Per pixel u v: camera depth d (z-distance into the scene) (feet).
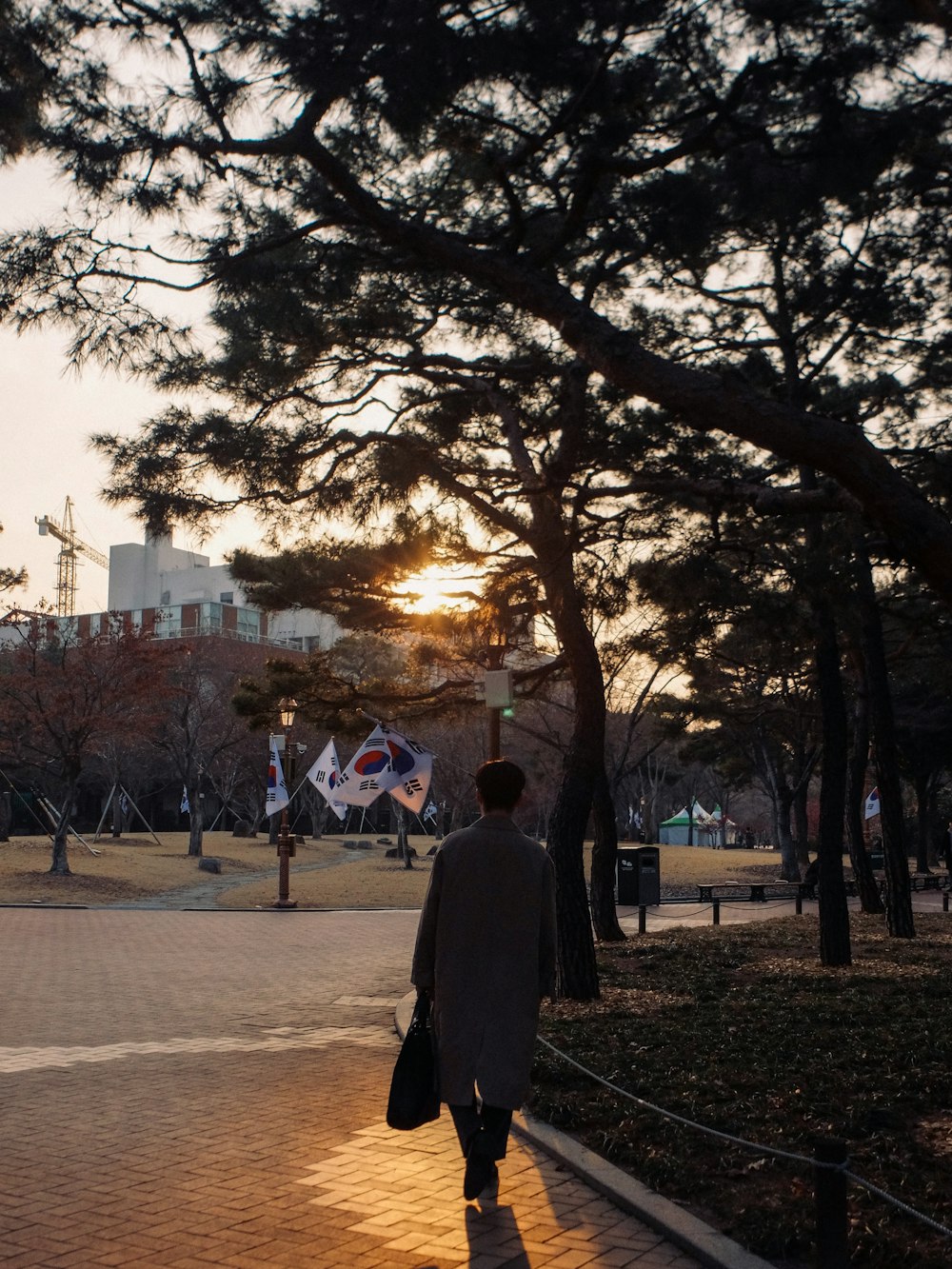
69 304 25.12
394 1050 32.17
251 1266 15.37
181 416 35.29
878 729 65.87
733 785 216.33
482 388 35.14
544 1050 28.76
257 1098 25.67
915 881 120.78
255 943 63.31
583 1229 17.07
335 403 36.81
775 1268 15.15
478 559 41.09
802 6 22.15
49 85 23.38
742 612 38.37
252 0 21.99
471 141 24.43
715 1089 24.61
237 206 26.55
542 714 106.93
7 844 151.02
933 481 34.76
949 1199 17.79
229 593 314.14
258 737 192.95
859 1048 29.25
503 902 18.30
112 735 125.39
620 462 29.71
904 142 24.35
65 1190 18.71
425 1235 16.70
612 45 22.17
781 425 19.86
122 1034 34.14
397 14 21.47
